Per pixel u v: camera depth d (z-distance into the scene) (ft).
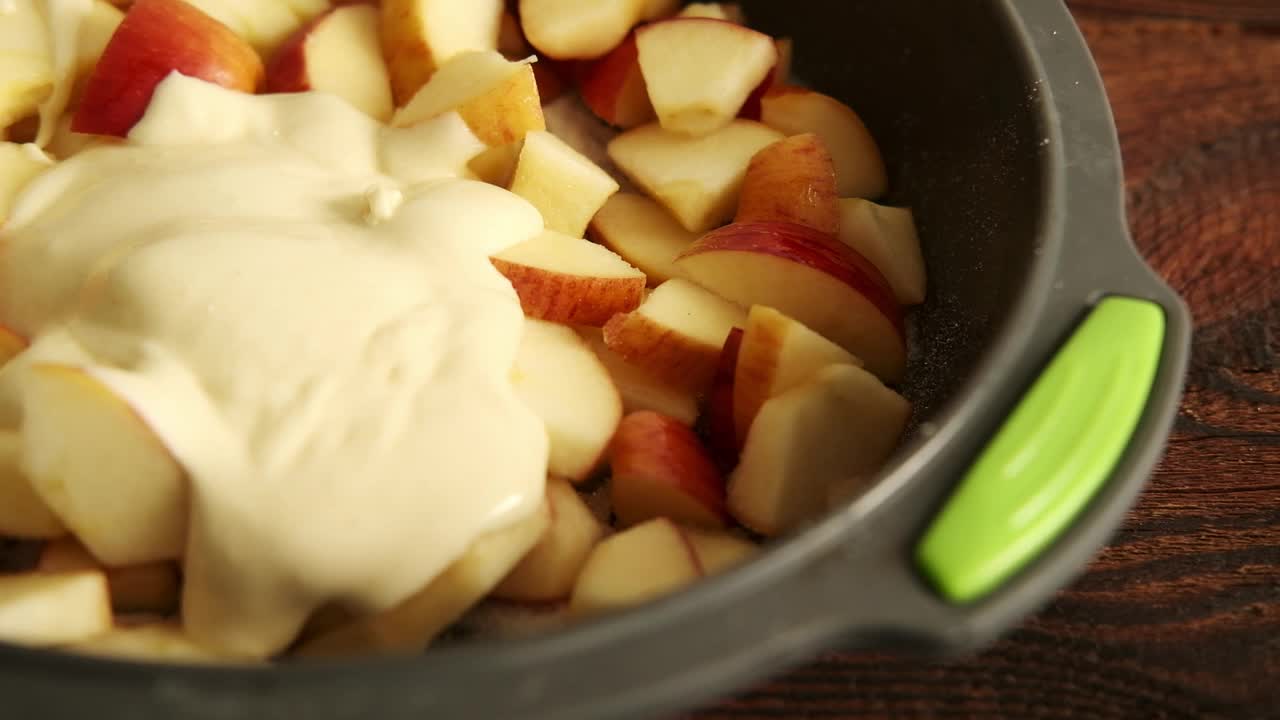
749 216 1.67
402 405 1.44
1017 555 1.31
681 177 1.68
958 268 1.61
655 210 1.70
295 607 1.40
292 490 1.40
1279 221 1.83
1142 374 1.39
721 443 1.57
